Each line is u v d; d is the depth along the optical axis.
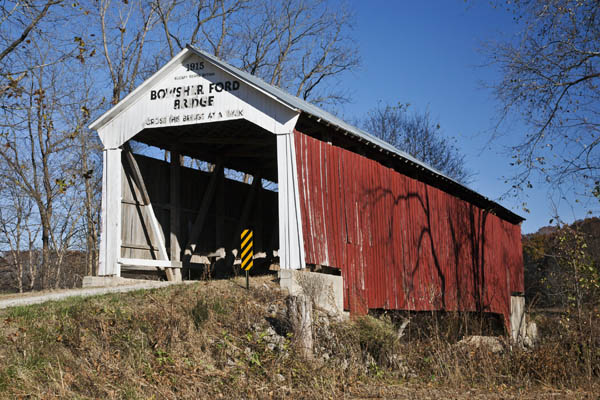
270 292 12.24
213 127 15.88
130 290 12.21
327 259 13.48
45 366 8.36
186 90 14.41
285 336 10.68
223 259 18.25
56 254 30.70
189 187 17.30
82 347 9.02
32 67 16.02
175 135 16.53
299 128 14.98
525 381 11.23
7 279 34.84
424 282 17.59
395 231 16.56
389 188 16.61
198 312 10.53
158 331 9.83
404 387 10.50
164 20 28.44
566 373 11.62
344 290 13.96
